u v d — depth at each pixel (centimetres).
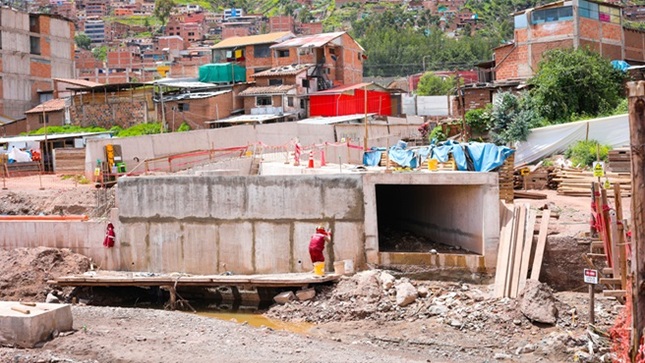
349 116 6519
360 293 2636
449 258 2862
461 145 3428
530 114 4622
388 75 15262
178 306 2861
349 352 2077
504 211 2920
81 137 5947
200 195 3139
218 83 7762
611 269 2395
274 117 6712
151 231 3212
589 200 3481
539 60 6147
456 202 3150
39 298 2991
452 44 15888
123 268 3253
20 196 4225
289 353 2033
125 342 2081
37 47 8931
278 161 4300
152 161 4559
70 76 9406
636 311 1556
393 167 3700
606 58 5778
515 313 2345
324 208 2978
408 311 2520
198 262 3136
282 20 18162
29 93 8750
